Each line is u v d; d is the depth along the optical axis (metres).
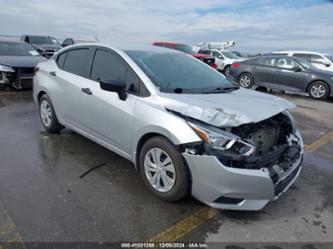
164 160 2.58
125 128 2.88
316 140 4.76
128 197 2.71
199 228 2.32
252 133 2.50
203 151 2.26
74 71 3.73
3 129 4.49
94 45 3.57
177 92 2.79
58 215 2.38
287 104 2.90
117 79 2.85
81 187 2.85
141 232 2.24
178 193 2.50
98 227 2.26
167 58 3.44
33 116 5.30
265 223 2.42
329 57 12.57
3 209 2.42
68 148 3.81
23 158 3.44
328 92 8.74
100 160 3.48
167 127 2.43
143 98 2.74
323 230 2.36
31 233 2.15
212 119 2.23
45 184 2.87
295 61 9.45
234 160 2.22
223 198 2.30
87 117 3.42
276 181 2.39
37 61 7.77
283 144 2.79
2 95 7.01
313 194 2.94
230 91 3.18
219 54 16.89
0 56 7.55
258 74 9.95
